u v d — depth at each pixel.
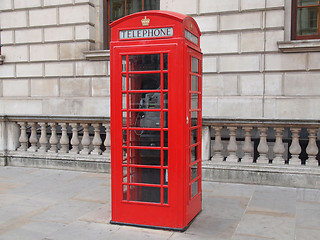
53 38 11.61
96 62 11.21
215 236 4.14
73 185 6.55
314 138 6.23
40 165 8.03
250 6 9.49
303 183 6.18
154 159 4.34
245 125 6.54
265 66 9.50
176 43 4.08
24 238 4.12
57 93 11.71
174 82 4.12
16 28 12.01
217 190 6.12
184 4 10.05
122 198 4.48
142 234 4.20
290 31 9.55
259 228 4.39
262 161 6.54
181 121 4.15
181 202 4.24
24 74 12.05
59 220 4.72
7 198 5.75
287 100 9.23
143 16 4.21
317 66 9.07
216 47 9.85
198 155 4.96
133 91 4.32
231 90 9.82
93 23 11.45
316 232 4.24
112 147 4.49
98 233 4.25
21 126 8.28
